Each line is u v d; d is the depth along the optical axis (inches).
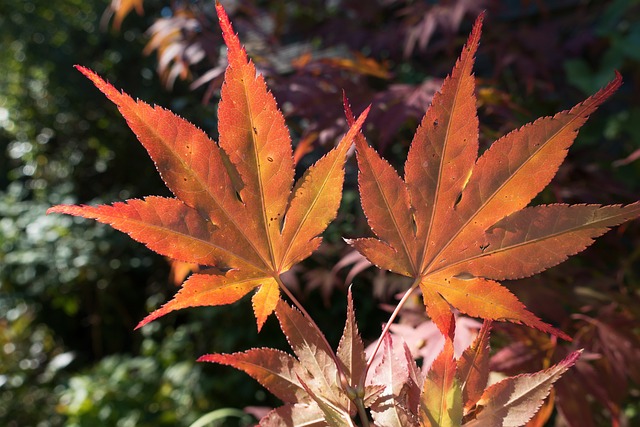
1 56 89.1
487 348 6.8
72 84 87.4
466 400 6.7
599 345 16.2
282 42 42.6
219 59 33.2
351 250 29.1
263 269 7.0
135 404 60.1
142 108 6.3
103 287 77.6
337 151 6.8
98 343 79.1
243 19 37.8
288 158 6.7
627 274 24.3
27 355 72.9
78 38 88.4
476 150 6.8
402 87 23.3
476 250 6.9
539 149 6.7
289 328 7.2
